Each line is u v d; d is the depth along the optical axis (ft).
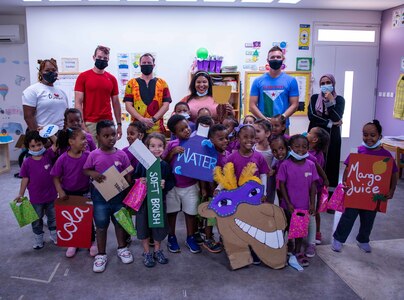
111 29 17.80
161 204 7.72
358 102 19.90
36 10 17.42
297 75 19.01
